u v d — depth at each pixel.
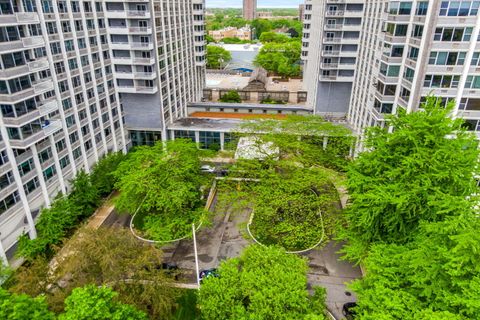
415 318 18.02
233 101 77.25
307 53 78.56
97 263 22.62
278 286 21.97
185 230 36.25
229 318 21.48
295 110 64.94
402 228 25.02
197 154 41.22
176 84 60.47
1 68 29.31
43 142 36.38
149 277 23.41
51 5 36.47
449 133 25.53
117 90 51.16
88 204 39.78
